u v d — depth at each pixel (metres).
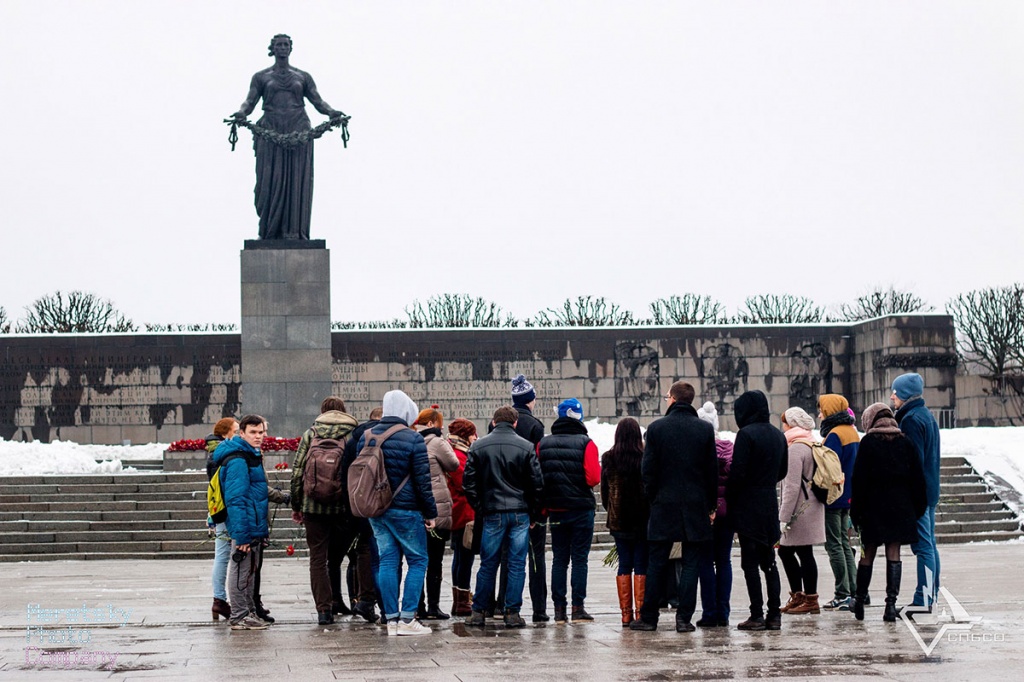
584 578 16.16
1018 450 34.47
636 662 12.46
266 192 42.59
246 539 15.34
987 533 29.44
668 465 14.90
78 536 28.80
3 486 31.25
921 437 16.12
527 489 15.70
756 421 15.34
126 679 11.71
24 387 49.91
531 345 51.44
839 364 52.56
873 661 12.26
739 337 52.12
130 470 34.97
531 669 12.07
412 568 14.96
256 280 42.38
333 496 15.80
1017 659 12.30
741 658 12.61
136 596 19.70
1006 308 74.62
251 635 15.02
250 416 15.77
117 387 49.97
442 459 16.42
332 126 42.78
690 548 14.91
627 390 51.66
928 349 49.69
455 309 73.06
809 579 16.47
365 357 50.97
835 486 16.22
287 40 42.84
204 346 50.12
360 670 12.12
